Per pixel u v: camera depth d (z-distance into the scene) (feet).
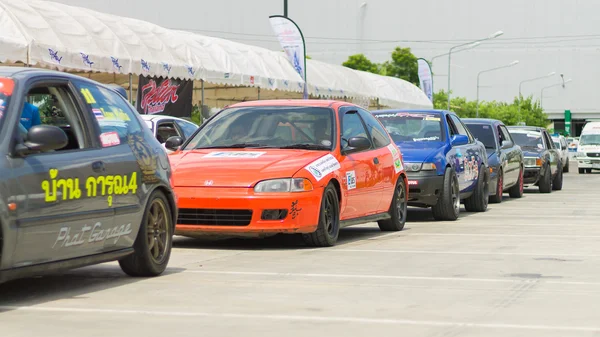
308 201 67.62
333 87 227.40
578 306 43.50
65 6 135.03
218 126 77.30
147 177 52.75
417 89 315.78
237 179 67.26
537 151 171.63
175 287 49.52
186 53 156.76
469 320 39.75
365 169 77.82
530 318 40.27
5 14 115.55
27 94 45.29
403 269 57.26
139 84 150.82
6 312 41.68
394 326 38.29
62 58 119.44
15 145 42.57
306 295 46.73
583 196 160.97
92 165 47.29
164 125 104.42
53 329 37.55
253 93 223.10
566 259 62.90
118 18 146.61
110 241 49.16
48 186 43.62
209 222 67.67
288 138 74.74
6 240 40.91
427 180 97.91
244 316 40.68
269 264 59.88
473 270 56.80
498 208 126.52
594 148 305.73
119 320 39.63
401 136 106.32
